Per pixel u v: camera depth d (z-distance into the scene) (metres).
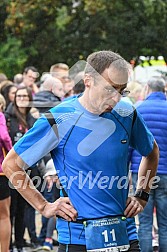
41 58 26.56
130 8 24.92
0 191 10.85
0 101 11.03
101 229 5.84
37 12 26.03
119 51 25.00
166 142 10.56
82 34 26.03
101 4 24.92
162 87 10.77
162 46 24.89
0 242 11.09
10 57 25.75
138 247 6.05
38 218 16.92
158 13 24.52
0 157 10.77
